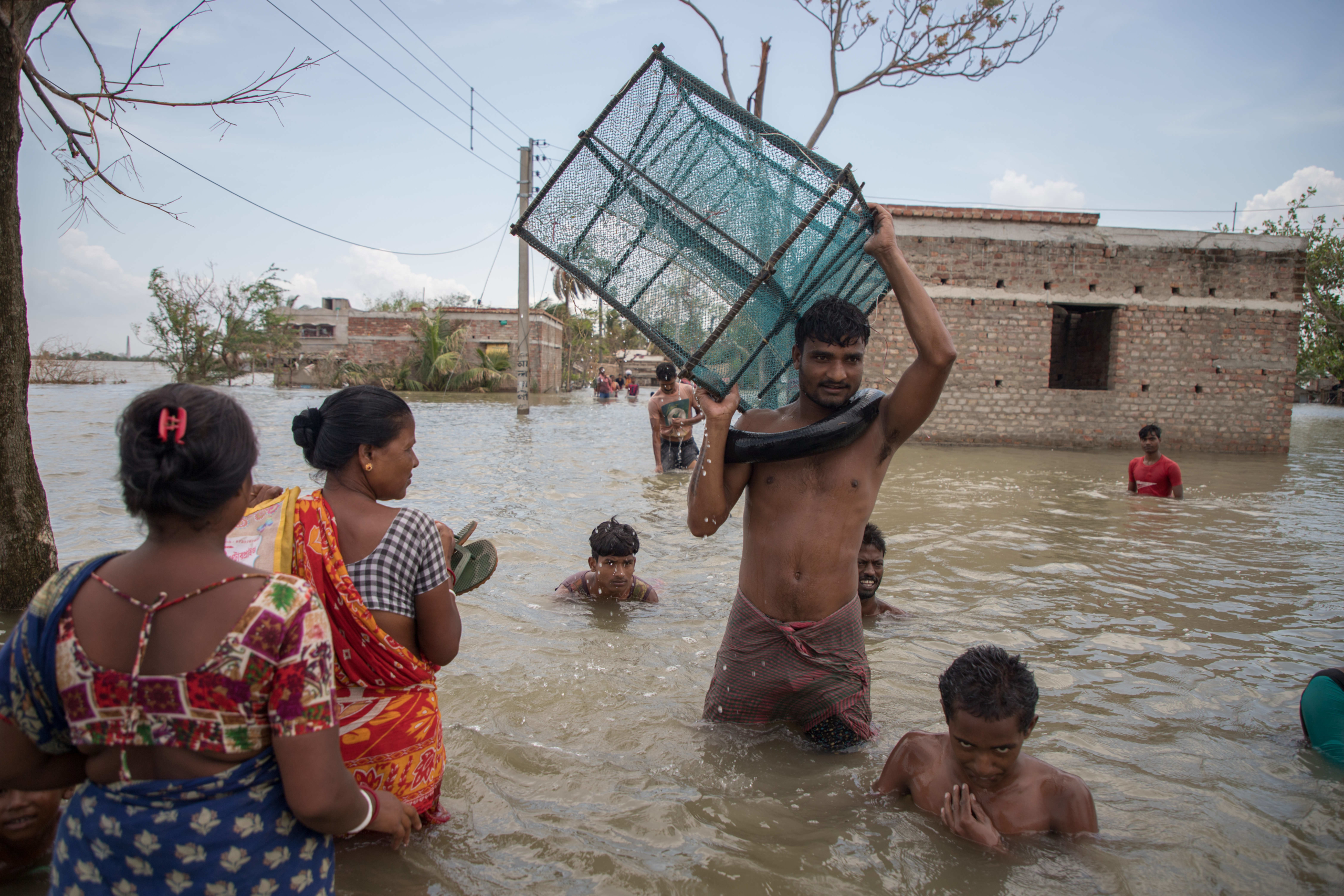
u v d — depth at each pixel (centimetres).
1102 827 256
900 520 766
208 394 156
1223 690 372
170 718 147
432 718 249
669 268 326
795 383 352
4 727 152
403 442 245
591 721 332
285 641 153
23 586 442
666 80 336
